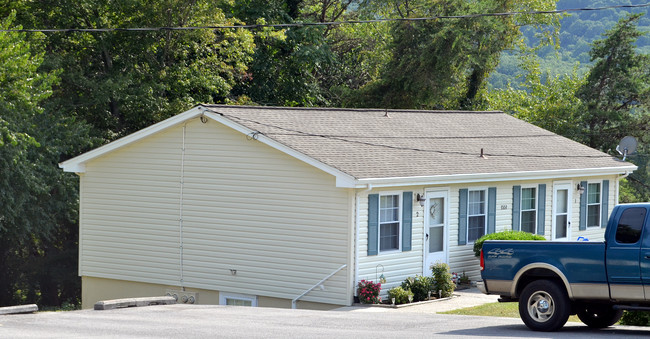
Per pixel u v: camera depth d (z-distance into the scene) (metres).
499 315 18.94
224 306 19.91
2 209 28.83
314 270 21.77
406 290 22.05
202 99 39.06
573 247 13.99
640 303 13.56
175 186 24.53
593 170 28.50
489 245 14.97
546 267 14.21
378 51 55.31
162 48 38.00
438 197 23.91
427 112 30.75
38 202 31.09
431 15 47.00
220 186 23.61
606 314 15.16
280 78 46.12
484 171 24.41
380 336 13.38
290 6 48.12
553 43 59.81
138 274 25.27
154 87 35.62
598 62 48.22
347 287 21.08
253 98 44.97
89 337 13.32
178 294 24.44
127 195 25.52
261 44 44.50
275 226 22.53
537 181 27.33
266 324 15.48
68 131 31.47
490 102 55.56
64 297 38.81
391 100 47.66
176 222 24.52
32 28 34.41
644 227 13.41
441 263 23.20
